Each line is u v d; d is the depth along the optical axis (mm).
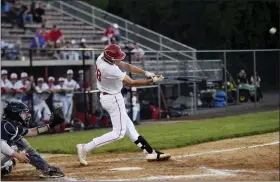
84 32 39406
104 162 13172
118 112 12406
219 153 13883
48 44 33062
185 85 31203
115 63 12586
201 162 12656
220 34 43719
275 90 35094
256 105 33781
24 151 11016
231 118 25844
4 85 23625
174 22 46656
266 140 16266
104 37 37438
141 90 29188
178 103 30781
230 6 42562
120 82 12383
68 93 24312
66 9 41219
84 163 12609
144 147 12867
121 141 17297
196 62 31922
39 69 32688
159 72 30156
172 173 11297
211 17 43875
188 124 23484
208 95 32312
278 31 40156
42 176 11055
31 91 23375
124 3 48625
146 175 11109
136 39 38531
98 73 12352
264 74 35562
